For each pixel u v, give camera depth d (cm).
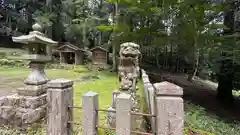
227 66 584
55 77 838
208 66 732
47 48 319
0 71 916
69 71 1094
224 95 701
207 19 566
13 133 249
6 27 1705
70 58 1379
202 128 351
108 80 834
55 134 194
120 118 168
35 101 273
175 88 154
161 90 155
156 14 769
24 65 1108
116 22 1029
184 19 578
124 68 302
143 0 722
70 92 218
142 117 286
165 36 739
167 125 151
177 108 151
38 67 306
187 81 1025
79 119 296
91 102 185
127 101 167
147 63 1330
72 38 1661
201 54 623
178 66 1274
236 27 547
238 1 505
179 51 814
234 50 467
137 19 1056
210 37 534
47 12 1461
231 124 432
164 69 1277
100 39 1653
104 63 1335
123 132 167
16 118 265
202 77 1189
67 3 1505
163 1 606
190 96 704
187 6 548
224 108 591
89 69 1166
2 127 263
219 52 521
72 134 221
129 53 294
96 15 1497
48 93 198
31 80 289
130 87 288
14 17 1628
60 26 1591
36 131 254
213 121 416
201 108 485
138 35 845
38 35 293
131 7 803
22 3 1636
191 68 1179
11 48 1491
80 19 1478
